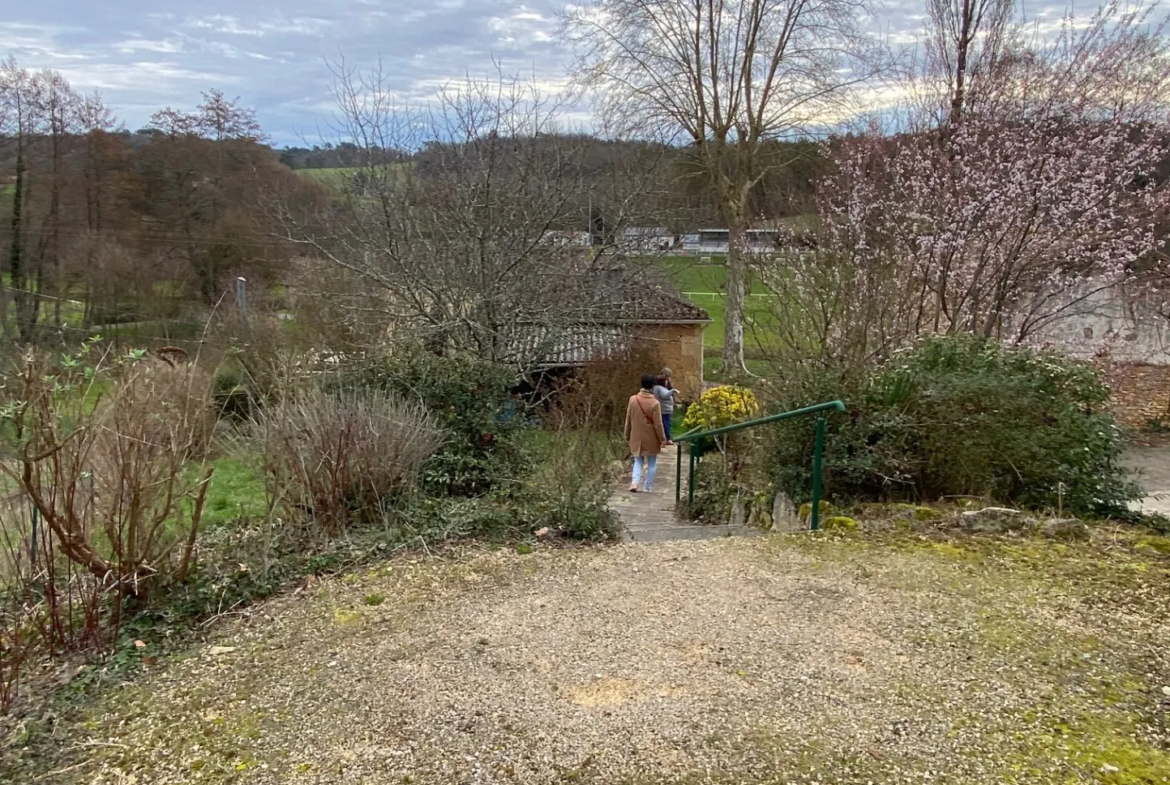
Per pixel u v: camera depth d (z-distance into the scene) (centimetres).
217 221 2489
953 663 359
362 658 381
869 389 651
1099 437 630
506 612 431
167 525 495
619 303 1453
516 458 728
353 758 298
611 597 449
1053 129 1298
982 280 1248
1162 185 1330
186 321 2205
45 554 414
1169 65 1278
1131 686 335
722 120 2377
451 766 290
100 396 423
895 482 639
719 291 2156
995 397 624
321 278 1375
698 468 1030
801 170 2266
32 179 2475
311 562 511
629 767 287
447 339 1177
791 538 544
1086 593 437
